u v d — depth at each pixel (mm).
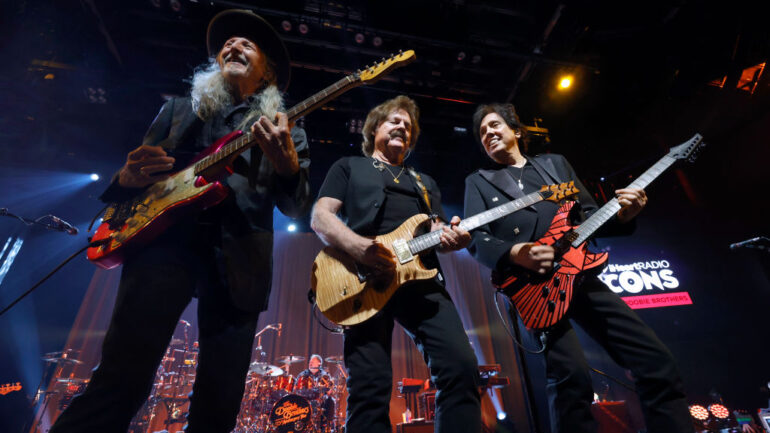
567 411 1585
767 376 6793
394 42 6242
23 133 6957
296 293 9742
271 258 1529
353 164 2078
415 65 6715
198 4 5574
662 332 7629
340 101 7375
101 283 8562
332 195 1933
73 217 8156
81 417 993
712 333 7340
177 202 1324
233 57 1939
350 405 1475
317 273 1734
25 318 7516
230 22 2240
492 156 2461
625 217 1899
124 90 6680
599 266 1744
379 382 1485
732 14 5340
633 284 8156
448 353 1480
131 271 1269
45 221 7594
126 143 7500
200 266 1392
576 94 6742
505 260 1837
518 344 1973
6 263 7105
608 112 6867
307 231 10602
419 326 1615
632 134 7094
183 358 6504
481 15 5973
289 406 5547
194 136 1694
